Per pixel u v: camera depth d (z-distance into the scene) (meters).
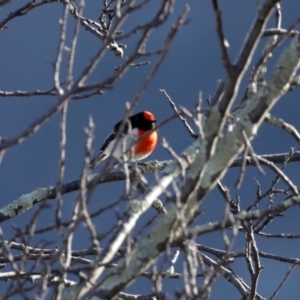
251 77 8.54
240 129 7.29
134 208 7.55
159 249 7.18
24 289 6.89
